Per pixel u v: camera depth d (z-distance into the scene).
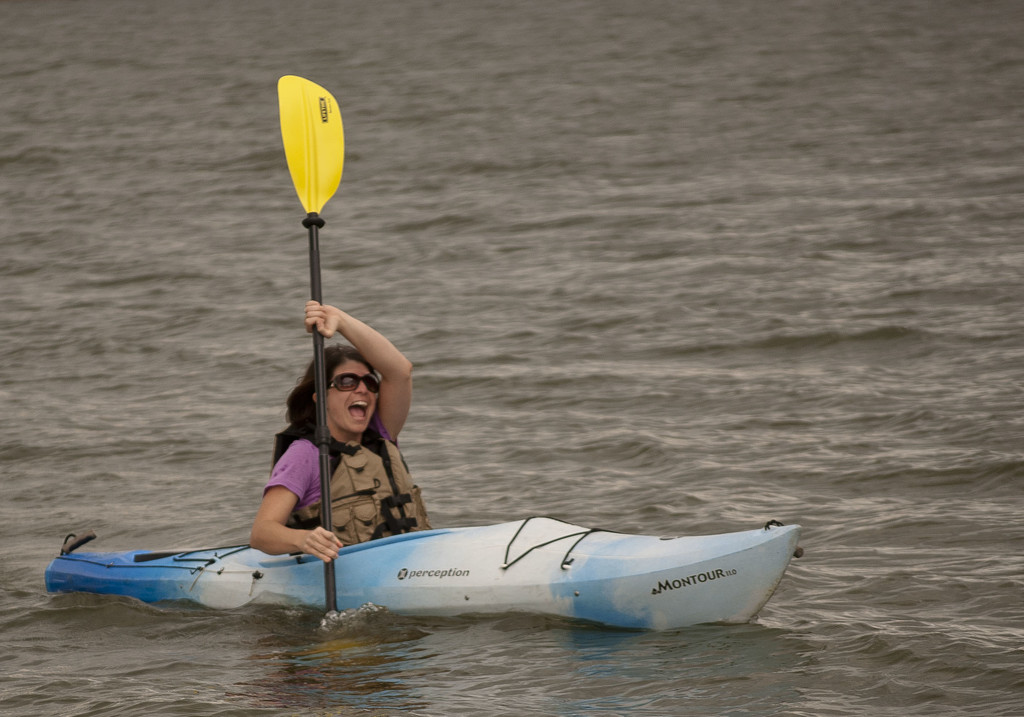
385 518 17.75
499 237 58.16
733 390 33.28
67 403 35.59
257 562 18.23
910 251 49.47
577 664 14.48
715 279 47.16
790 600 17.20
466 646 15.35
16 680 14.78
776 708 12.93
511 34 133.50
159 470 28.41
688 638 15.35
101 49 132.00
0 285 53.47
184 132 91.56
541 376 35.91
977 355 35.12
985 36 116.75
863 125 82.88
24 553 22.27
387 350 17.59
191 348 41.84
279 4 165.88
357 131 89.50
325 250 57.38
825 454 26.81
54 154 85.31
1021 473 24.27
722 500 23.80
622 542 16.48
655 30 131.62
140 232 63.53
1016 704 12.88
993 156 70.00
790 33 125.38
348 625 16.38
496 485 25.81
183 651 15.84
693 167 72.75
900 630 15.41
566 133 85.19
